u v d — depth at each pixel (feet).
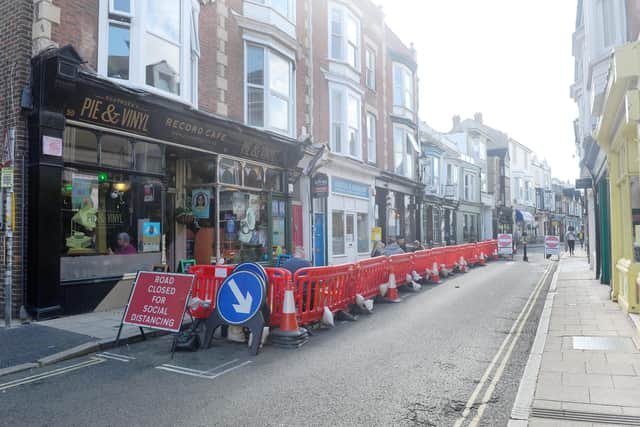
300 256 29.04
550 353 20.30
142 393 15.93
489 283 47.24
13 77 25.58
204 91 37.45
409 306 33.65
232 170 39.99
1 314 25.49
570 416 13.71
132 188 30.83
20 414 14.10
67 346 20.74
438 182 99.66
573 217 244.42
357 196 63.10
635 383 16.24
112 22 29.37
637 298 27.02
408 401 15.33
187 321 26.22
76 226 27.45
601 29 38.14
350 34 61.82
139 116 30.32
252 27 42.04
